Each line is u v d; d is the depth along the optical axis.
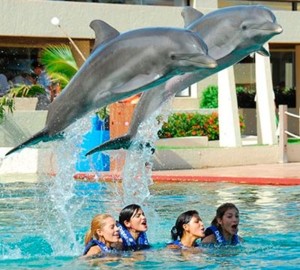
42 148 23.62
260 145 26.92
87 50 30.38
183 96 31.69
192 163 25.00
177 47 9.48
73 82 10.32
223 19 10.09
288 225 13.70
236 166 25.55
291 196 17.78
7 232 13.47
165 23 31.42
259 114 27.77
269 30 9.87
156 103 10.76
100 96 10.10
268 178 20.88
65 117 10.46
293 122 34.19
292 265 10.30
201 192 18.78
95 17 30.14
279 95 35.53
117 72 9.90
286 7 35.31
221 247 11.32
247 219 14.44
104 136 22.33
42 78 29.22
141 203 15.63
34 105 27.92
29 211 15.89
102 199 17.38
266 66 27.62
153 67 9.68
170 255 10.78
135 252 10.91
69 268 10.34
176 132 28.30
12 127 26.55
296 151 27.16
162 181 21.64
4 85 28.91
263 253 11.05
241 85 35.72
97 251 10.80
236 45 10.04
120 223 11.15
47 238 12.84
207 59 9.36
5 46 29.83
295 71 36.19
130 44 9.84
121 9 30.66
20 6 28.88
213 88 31.50
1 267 10.67
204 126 28.89
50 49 28.45
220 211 11.53
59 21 28.38
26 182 21.02
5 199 17.72
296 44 34.56
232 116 26.62
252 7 10.15
